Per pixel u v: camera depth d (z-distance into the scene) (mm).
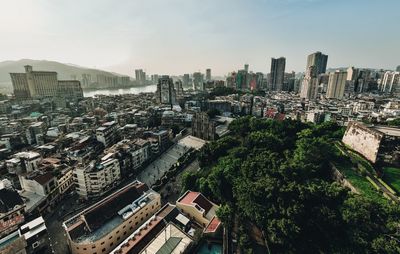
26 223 77438
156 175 136375
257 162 91438
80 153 141750
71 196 114312
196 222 88125
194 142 189875
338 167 91688
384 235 54469
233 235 75625
